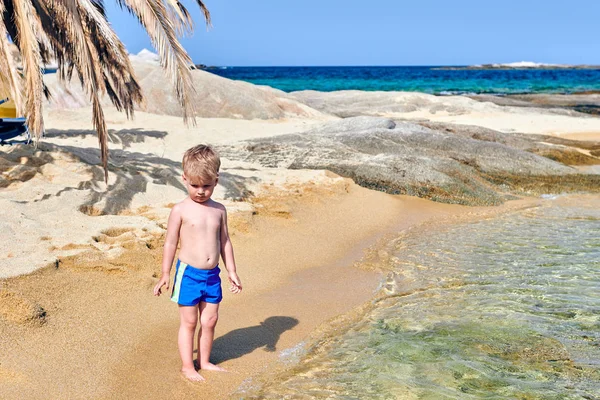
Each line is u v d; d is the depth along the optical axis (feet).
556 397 11.23
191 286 11.86
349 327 15.05
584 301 16.62
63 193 21.67
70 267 15.83
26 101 20.31
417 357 13.07
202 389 11.56
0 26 20.16
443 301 16.85
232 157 38.37
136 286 15.96
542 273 19.42
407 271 20.01
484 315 15.61
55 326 13.15
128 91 27.43
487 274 19.44
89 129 46.32
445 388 11.62
